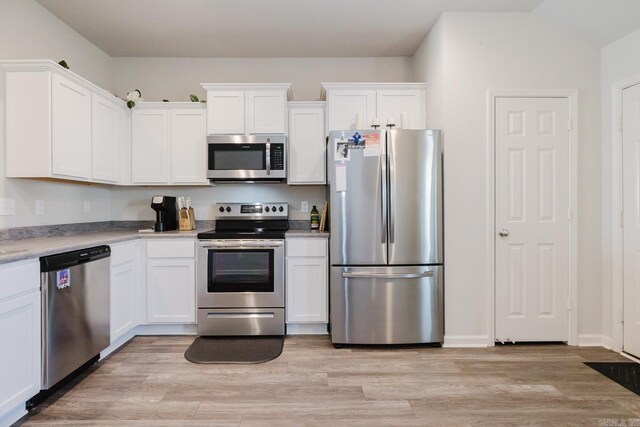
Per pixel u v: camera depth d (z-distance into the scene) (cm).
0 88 210
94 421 165
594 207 257
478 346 256
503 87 257
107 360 230
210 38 301
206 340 267
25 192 228
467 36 257
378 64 341
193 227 323
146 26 279
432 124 278
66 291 186
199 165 306
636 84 231
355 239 254
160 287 273
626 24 229
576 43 257
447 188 257
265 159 295
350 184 254
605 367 221
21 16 230
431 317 254
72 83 232
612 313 248
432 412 173
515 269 257
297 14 263
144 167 305
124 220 335
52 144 213
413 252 254
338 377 209
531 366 223
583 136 257
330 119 292
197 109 305
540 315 257
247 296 272
